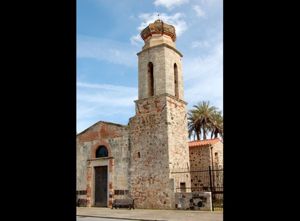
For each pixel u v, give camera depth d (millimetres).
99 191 26938
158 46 25500
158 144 24250
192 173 29734
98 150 28016
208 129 37719
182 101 26094
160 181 23562
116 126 26938
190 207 21750
